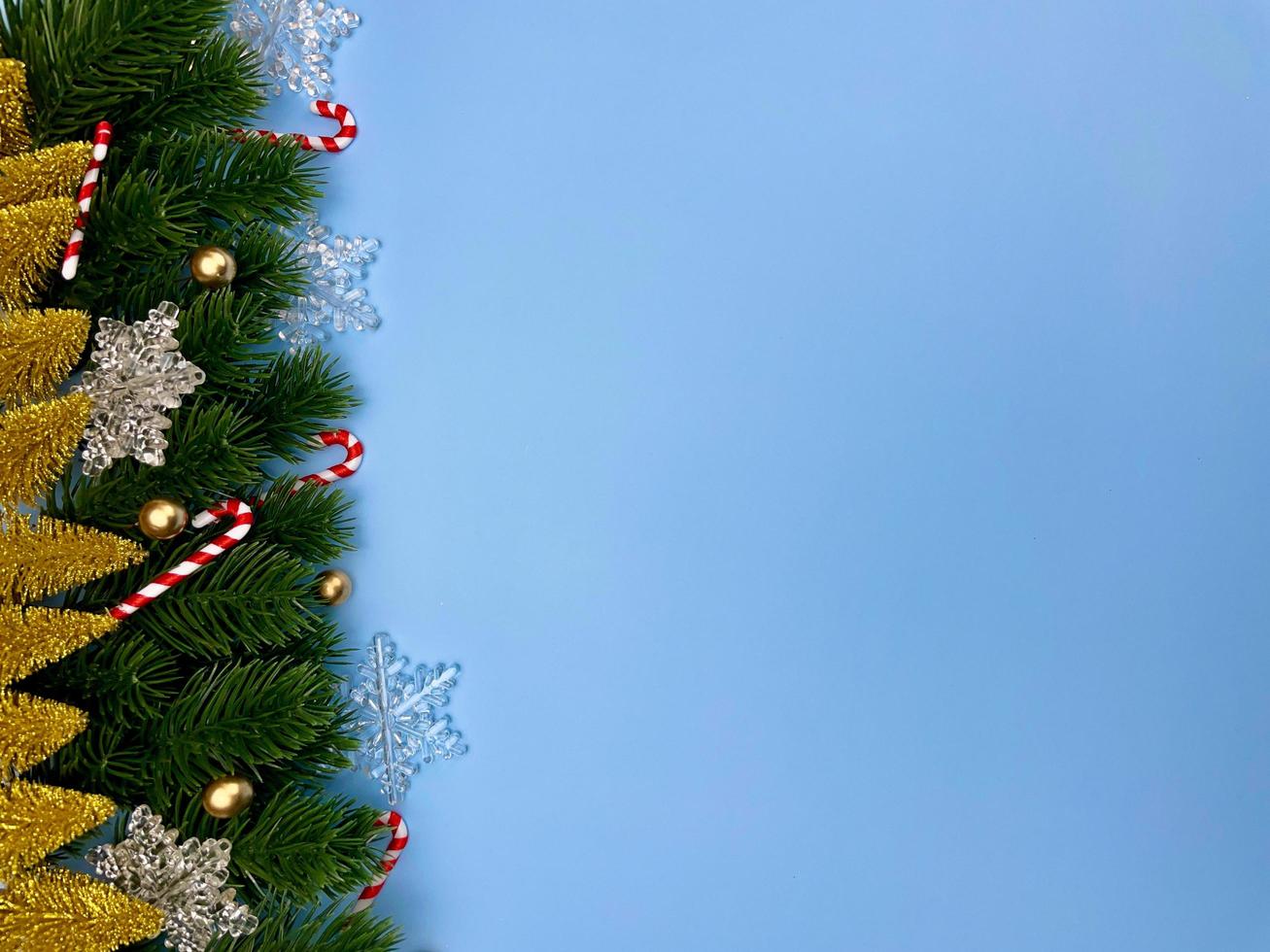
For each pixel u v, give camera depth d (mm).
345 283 404
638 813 399
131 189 342
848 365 407
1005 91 407
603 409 406
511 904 397
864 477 405
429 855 397
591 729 400
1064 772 402
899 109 407
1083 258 408
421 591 404
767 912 397
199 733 344
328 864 343
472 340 407
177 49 345
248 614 353
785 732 401
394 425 406
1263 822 403
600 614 403
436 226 407
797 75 408
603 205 408
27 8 341
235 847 348
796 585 404
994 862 400
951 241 407
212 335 354
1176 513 407
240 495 380
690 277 407
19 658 317
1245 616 406
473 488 405
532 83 407
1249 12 405
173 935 343
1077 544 406
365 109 407
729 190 408
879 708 402
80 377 362
